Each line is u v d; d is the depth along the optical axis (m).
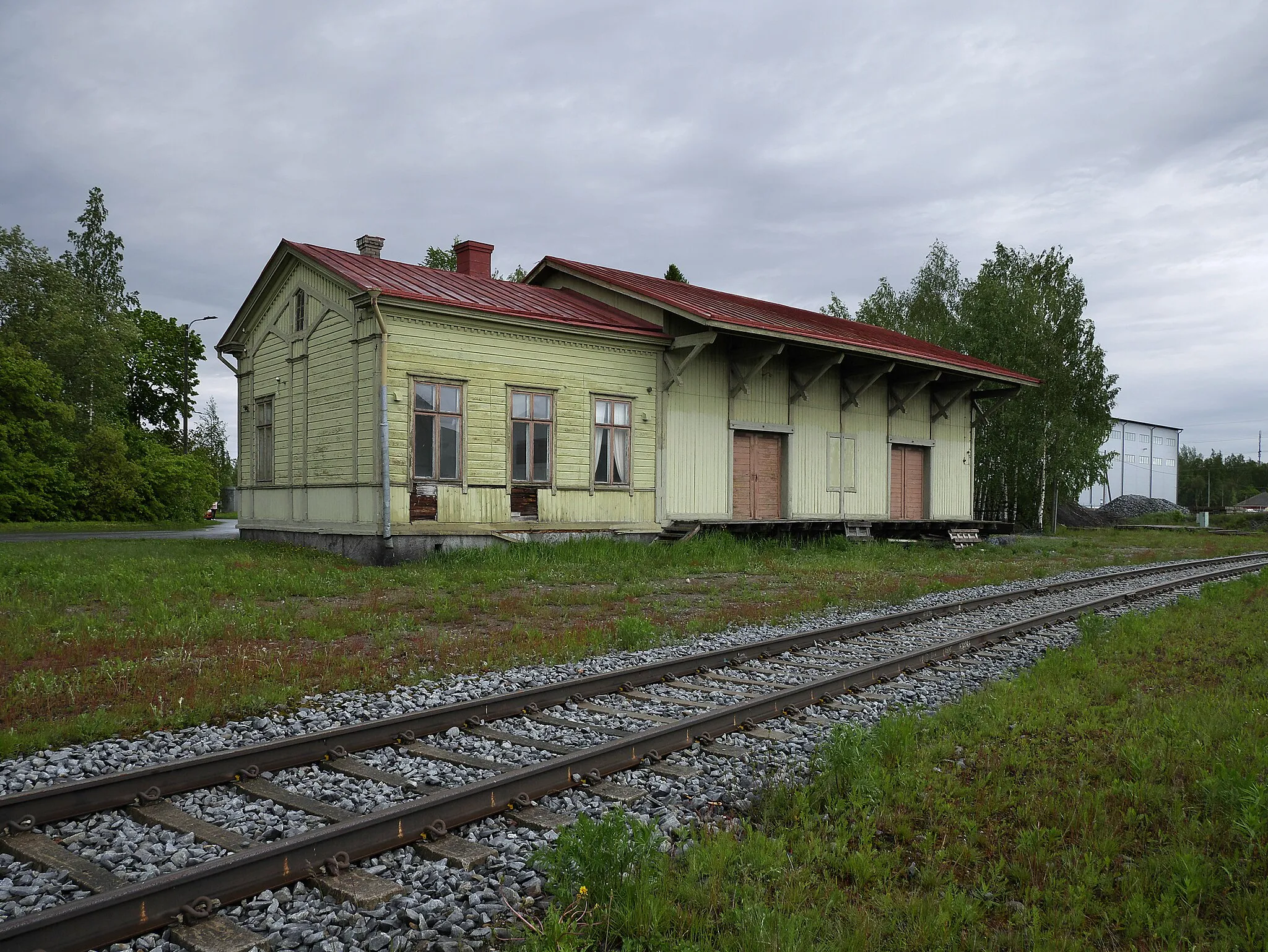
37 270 46.31
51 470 40.78
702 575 17.30
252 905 3.84
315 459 20.16
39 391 41.81
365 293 17.27
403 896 3.96
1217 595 13.90
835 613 12.78
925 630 11.61
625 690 8.09
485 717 7.02
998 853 4.54
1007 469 44.12
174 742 6.42
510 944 3.60
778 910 3.84
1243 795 4.79
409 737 6.42
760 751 6.27
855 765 5.43
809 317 29.83
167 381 56.75
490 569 16.22
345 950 3.54
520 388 19.72
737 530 24.05
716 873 4.16
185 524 43.91
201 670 8.23
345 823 4.29
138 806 5.08
